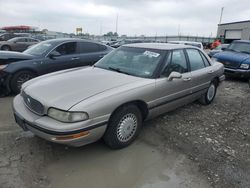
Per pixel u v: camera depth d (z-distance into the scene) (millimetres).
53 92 3352
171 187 2955
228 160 3547
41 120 3127
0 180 2889
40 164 3258
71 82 3658
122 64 4461
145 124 4602
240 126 4816
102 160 3428
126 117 3623
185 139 4109
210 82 5680
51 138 3039
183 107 5660
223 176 3178
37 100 3266
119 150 3688
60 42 7043
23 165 3201
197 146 3895
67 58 6980
